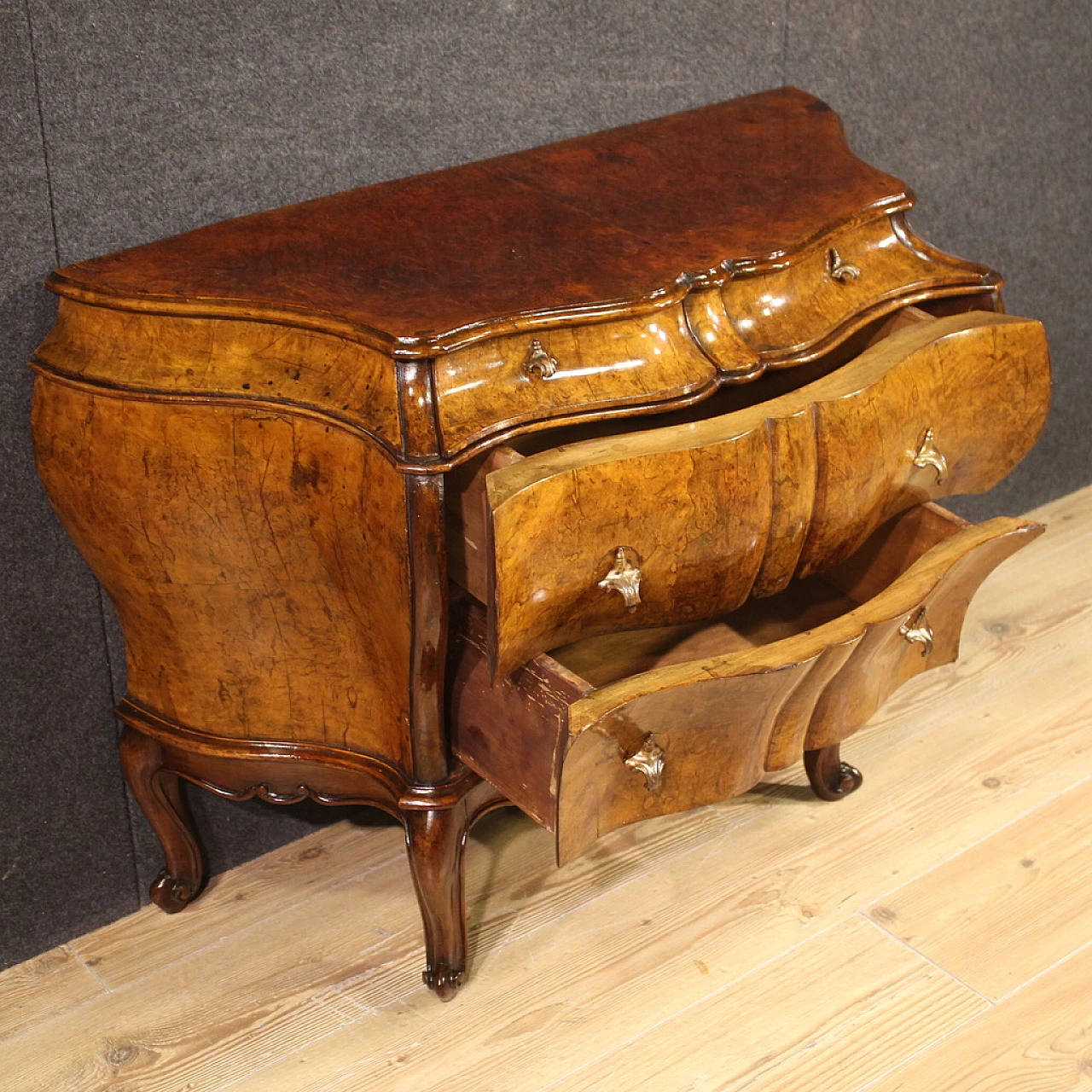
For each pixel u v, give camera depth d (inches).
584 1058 55.5
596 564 47.1
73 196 50.7
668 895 62.9
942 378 52.9
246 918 63.0
